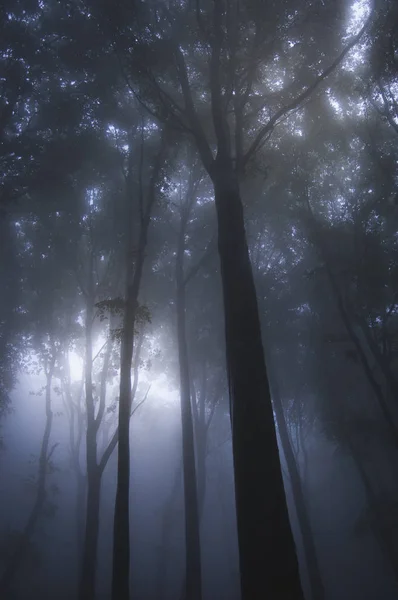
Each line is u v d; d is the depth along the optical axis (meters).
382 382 27.70
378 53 18.95
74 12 19.77
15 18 21.52
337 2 15.12
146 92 16.06
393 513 24.31
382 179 22.97
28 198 26.14
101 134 24.08
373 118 23.41
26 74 22.27
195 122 14.74
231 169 13.32
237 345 10.73
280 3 14.60
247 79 14.88
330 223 24.06
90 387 23.11
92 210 26.78
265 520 9.09
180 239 25.75
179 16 16.25
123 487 14.75
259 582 8.65
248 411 10.02
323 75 14.50
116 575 13.60
